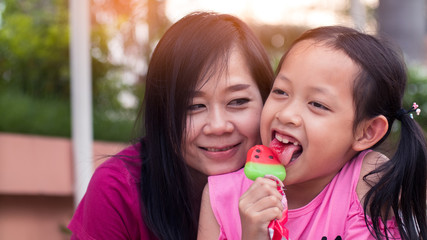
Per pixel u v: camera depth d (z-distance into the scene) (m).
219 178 1.76
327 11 6.57
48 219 4.16
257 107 1.77
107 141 4.31
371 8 6.61
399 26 5.90
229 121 1.72
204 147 1.75
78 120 3.56
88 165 3.59
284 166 1.59
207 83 1.69
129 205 1.77
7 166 3.64
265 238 1.48
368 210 1.64
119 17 5.01
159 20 5.05
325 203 1.66
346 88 1.52
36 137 3.76
